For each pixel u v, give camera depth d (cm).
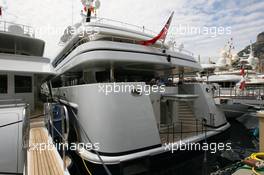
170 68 1136
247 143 1012
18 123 470
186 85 1109
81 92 704
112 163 586
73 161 729
